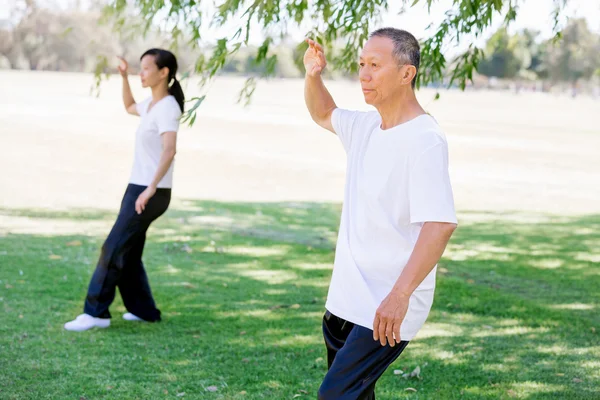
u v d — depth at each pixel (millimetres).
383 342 2545
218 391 3973
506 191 13055
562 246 8594
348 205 2809
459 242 8711
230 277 6676
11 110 23406
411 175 2562
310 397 3934
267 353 4641
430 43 4344
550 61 80500
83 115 23125
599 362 4617
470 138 22562
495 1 3977
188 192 11789
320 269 7102
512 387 4168
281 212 10336
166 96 4816
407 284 2494
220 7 3430
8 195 10656
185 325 5164
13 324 4980
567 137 24859
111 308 5520
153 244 7957
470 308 5840
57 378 4062
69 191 11289
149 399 3830
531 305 5926
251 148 17438
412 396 4000
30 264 6723
